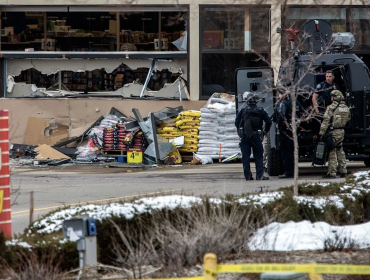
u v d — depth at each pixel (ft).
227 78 231.91
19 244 70.28
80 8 235.40
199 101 230.68
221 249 72.23
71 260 70.18
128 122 211.41
